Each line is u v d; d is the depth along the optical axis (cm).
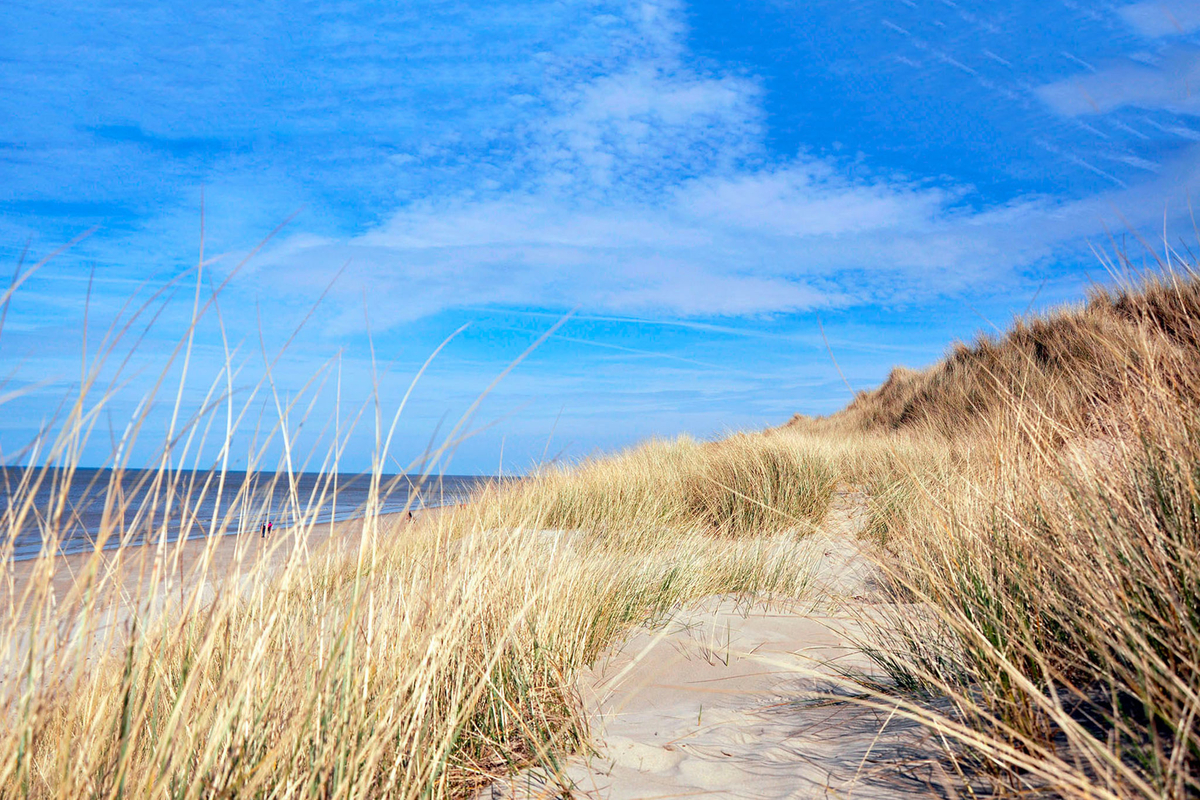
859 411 1586
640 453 1025
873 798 155
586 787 181
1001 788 144
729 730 216
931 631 236
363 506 206
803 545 508
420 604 231
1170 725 137
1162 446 189
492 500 398
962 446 620
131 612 140
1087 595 165
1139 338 228
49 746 142
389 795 161
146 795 125
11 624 118
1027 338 634
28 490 121
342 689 166
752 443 804
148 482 141
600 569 377
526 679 233
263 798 138
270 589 170
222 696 142
